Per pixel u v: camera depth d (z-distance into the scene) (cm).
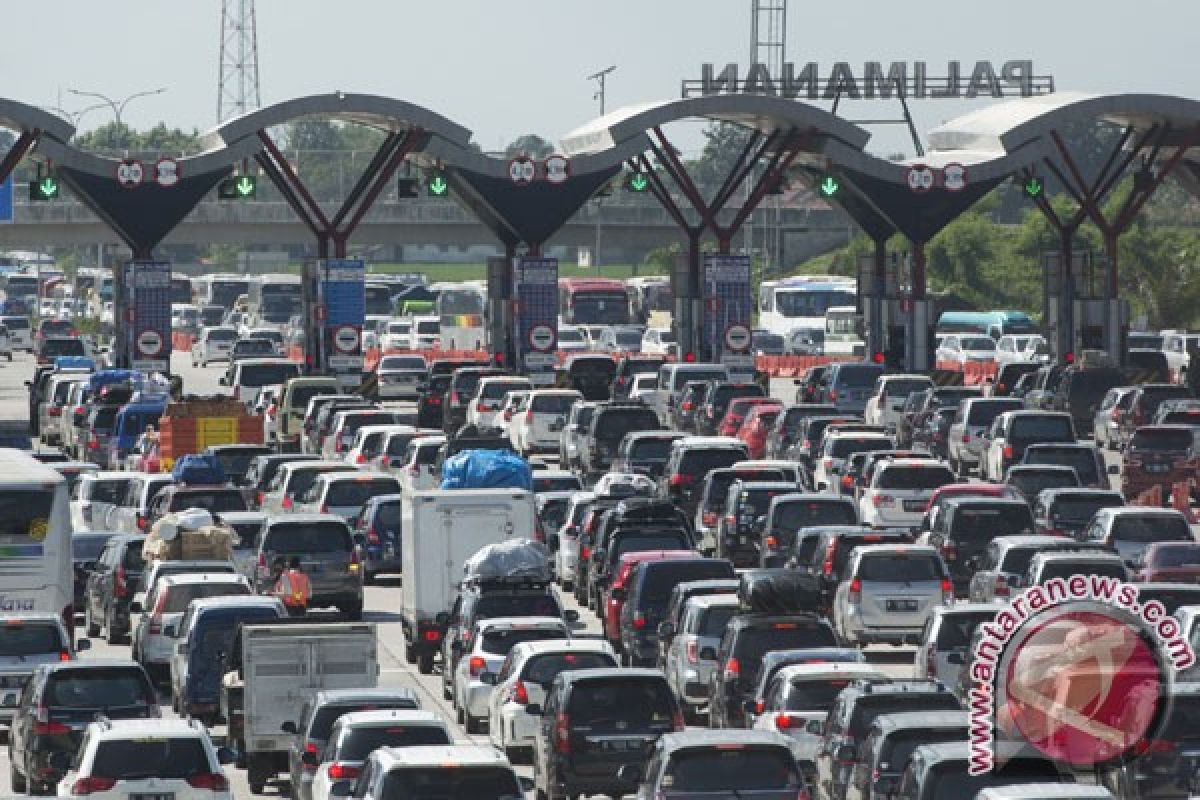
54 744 8612
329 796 7400
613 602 11425
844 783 7194
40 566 11519
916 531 14275
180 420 18962
